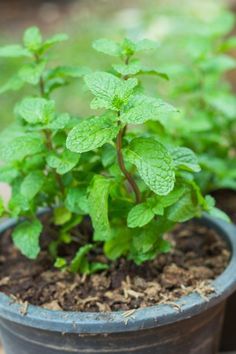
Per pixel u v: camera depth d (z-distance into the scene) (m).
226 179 0.87
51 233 0.75
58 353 0.64
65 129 0.67
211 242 0.74
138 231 0.65
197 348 0.67
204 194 0.88
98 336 0.61
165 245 0.67
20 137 0.65
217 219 0.76
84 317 0.60
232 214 0.86
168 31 1.62
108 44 0.67
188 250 0.73
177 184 0.63
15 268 0.72
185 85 0.89
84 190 0.67
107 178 0.64
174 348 0.65
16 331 0.65
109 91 0.59
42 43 0.72
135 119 0.56
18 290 0.67
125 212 0.66
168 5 2.01
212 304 0.63
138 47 0.66
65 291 0.67
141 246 0.65
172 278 0.67
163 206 0.62
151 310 0.61
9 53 0.70
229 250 0.72
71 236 0.74
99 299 0.65
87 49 1.73
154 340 0.63
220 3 1.86
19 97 1.48
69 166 0.63
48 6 2.29
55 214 0.70
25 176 0.70
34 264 0.72
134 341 0.62
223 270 0.69
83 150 0.57
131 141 0.60
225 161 0.92
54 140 0.67
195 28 0.97
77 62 1.64
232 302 0.81
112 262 0.71
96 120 0.59
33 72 0.69
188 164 0.63
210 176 0.88
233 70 1.34
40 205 0.72
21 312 0.62
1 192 1.11
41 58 0.72
